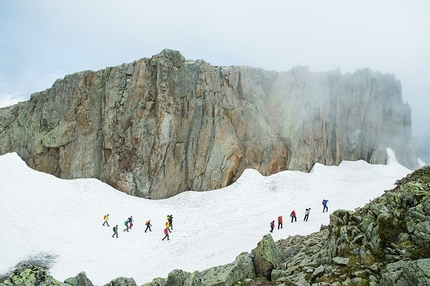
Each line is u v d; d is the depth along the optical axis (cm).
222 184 4578
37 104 4822
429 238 1279
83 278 1564
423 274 1030
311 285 1384
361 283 1267
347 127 5578
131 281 1587
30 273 1305
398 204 1577
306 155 4997
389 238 1417
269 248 1798
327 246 1691
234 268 1705
